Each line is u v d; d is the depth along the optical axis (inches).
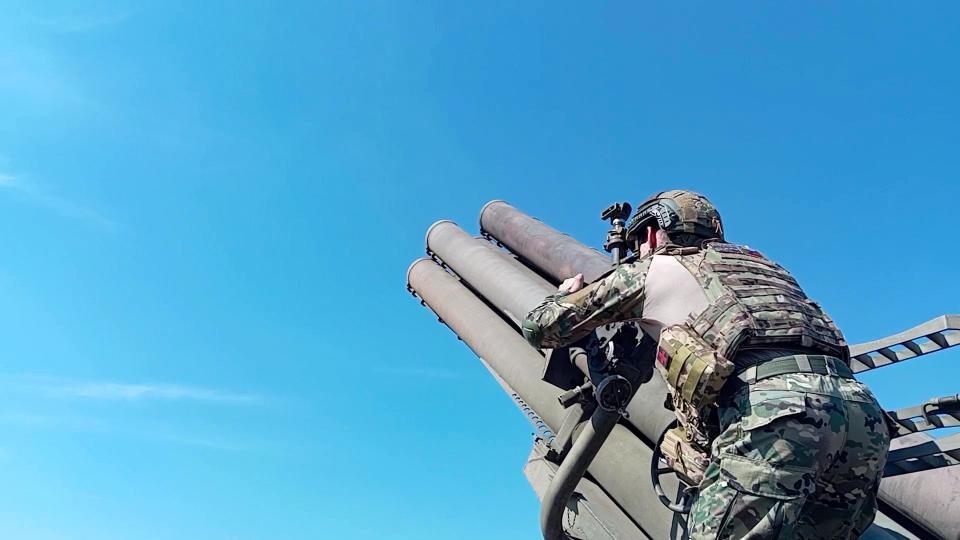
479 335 125.7
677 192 68.4
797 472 48.3
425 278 155.1
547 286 120.1
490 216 146.9
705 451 60.6
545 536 80.5
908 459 62.9
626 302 62.2
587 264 112.6
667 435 67.9
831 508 51.4
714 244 61.7
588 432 72.0
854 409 50.6
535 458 96.7
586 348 73.8
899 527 70.6
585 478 91.0
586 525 82.0
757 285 56.9
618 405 68.9
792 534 47.6
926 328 63.9
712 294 56.7
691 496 63.9
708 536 49.6
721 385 52.1
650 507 77.0
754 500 48.4
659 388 85.5
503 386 117.6
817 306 58.7
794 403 49.4
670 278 59.8
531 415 106.3
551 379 85.7
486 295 130.7
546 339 66.0
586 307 63.7
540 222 136.6
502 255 138.8
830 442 49.2
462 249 144.4
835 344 55.4
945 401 58.4
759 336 53.0
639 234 71.7
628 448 85.4
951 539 66.0
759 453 49.2
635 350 70.3
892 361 69.3
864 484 50.8
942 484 66.9
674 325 56.9
